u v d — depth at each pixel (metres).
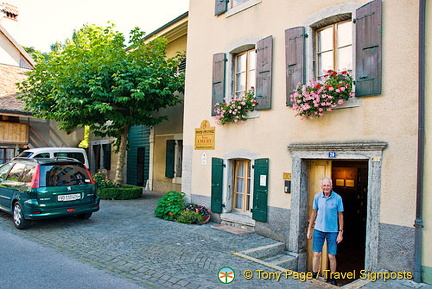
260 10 7.88
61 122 12.86
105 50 11.23
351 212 9.40
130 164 16.97
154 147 15.02
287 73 7.09
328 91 6.10
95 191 8.16
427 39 5.16
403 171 5.35
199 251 6.13
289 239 6.91
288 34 7.11
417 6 5.34
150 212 9.76
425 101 5.13
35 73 12.56
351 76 6.11
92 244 6.38
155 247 6.27
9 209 7.86
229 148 8.41
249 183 8.23
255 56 8.25
